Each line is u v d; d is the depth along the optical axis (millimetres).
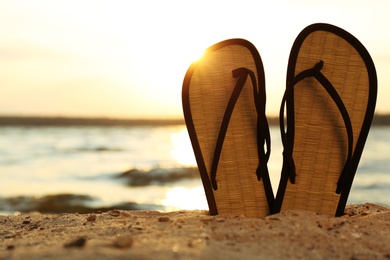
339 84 1060
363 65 1058
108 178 4297
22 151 7602
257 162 1054
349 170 1046
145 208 2803
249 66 1064
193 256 786
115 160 6211
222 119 1055
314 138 1052
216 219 946
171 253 792
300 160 1048
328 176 1049
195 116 1052
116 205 2891
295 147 1050
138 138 12148
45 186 3883
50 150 7836
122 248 807
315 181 1046
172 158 6496
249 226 899
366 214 1057
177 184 3824
